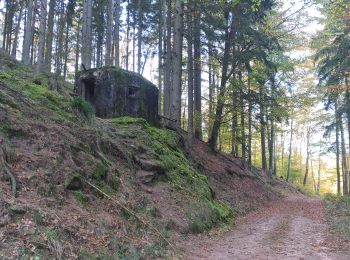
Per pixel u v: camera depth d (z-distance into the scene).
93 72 15.80
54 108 11.23
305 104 23.61
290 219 16.25
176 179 13.51
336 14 13.27
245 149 28.62
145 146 13.57
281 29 22.84
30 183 7.65
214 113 24.45
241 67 24.12
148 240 8.77
